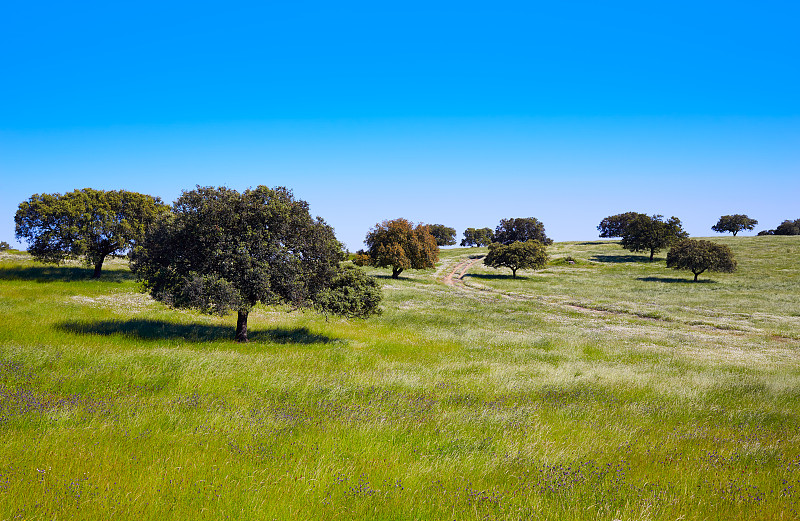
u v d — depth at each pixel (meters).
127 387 10.80
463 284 70.00
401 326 31.39
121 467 6.16
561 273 86.00
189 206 19.53
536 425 9.45
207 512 5.11
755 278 73.25
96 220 36.00
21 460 6.07
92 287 34.66
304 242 20.88
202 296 17.91
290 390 11.62
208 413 8.90
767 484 6.86
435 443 8.10
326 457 7.05
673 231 102.31
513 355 21.81
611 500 6.01
